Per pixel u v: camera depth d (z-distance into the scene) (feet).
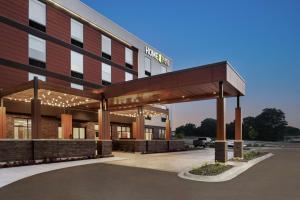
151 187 39.14
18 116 91.15
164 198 32.68
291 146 201.16
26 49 92.68
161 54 179.22
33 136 68.39
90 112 119.55
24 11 93.25
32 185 39.83
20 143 65.05
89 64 119.75
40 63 97.35
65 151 75.05
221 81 64.39
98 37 126.62
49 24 102.12
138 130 109.91
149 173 52.75
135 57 153.69
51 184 40.68
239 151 79.87
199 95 84.07
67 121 100.42
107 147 88.43
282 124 379.35
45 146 69.77
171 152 118.83
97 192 35.68
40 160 67.67
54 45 103.30
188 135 416.26
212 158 85.92
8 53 87.15
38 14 98.32
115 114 139.54
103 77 127.65
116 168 59.88
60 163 67.51
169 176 49.19
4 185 39.73
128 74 145.89
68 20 110.73
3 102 85.61
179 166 63.93
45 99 90.17
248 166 64.85
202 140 181.88
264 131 376.68
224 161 64.64
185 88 71.92
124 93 83.20
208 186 40.01
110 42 134.72
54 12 104.68
